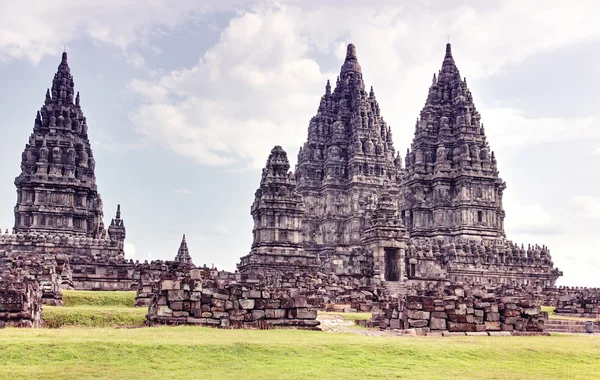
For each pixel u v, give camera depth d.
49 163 100.06
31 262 63.59
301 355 29.41
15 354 26.25
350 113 144.62
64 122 103.19
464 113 121.69
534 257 112.44
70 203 99.56
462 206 116.81
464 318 42.19
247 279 73.44
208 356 28.08
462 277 106.88
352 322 49.97
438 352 31.70
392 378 26.20
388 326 44.91
